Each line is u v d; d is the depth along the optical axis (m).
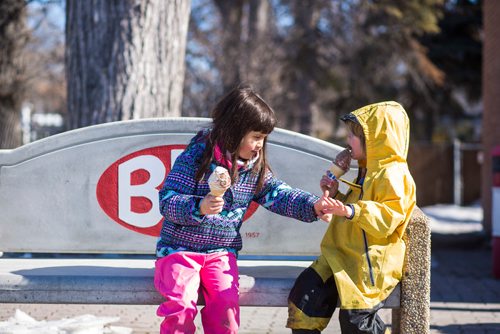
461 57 21.66
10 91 12.20
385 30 16.98
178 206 3.01
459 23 21.62
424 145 17.81
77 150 3.84
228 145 3.09
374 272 3.07
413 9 16.64
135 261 3.84
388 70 17.78
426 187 17.84
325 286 3.14
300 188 3.84
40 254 5.78
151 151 3.83
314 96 17.52
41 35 16.03
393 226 3.02
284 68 15.98
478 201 19.41
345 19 16.58
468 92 22.98
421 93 21.22
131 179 3.84
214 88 13.19
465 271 7.70
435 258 8.82
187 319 2.97
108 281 3.29
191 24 14.97
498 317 5.26
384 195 3.06
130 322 4.93
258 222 3.86
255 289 3.25
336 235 3.23
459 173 18.78
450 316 5.29
